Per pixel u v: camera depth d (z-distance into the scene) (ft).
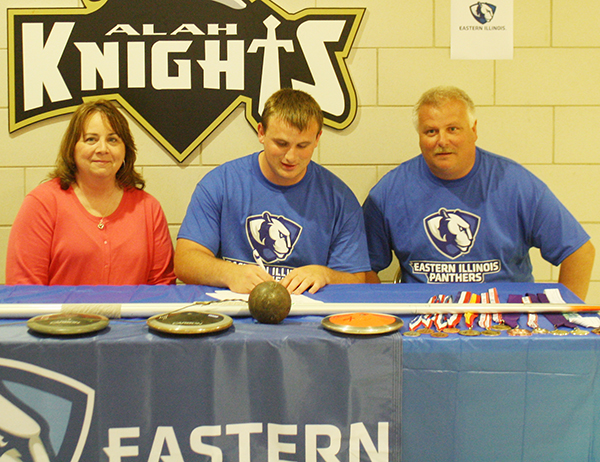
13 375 2.70
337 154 6.92
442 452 2.86
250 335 2.82
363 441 2.81
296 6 6.72
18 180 6.83
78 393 2.72
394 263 7.11
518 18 6.80
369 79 6.84
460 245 5.78
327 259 5.76
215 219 5.53
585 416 2.85
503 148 6.96
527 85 6.88
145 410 2.75
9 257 5.48
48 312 3.23
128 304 3.33
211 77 6.73
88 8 6.63
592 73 6.86
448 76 6.86
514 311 3.25
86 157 5.52
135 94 6.73
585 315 3.23
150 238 5.92
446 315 3.26
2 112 6.77
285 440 2.80
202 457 2.79
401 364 2.81
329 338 2.78
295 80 6.77
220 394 2.77
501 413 2.85
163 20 6.67
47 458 2.73
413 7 6.77
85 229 5.60
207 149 6.85
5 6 6.64
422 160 6.05
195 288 4.31
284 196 5.58
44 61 6.68
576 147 6.95
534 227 5.71
